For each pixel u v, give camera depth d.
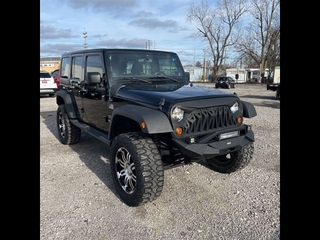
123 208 3.16
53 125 7.91
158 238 2.61
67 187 3.71
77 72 5.09
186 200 3.32
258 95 18.91
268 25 46.66
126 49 4.31
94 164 4.59
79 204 3.25
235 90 25.98
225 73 62.22
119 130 3.75
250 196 3.38
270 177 3.90
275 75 45.41
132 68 4.23
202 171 4.21
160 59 4.55
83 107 4.95
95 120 4.54
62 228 2.76
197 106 3.10
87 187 3.71
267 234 2.63
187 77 4.78
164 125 2.90
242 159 3.81
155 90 3.57
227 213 3.02
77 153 5.20
